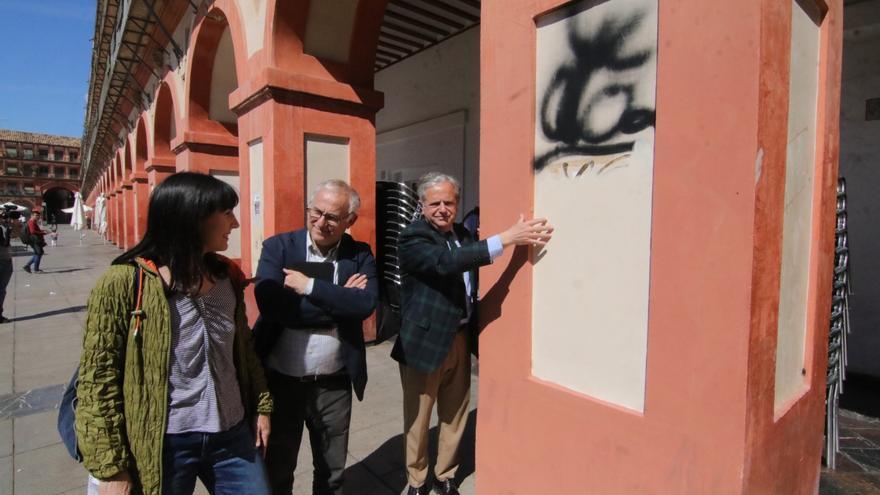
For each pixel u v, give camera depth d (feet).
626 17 5.59
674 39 5.11
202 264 5.14
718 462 5.02
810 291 6.41
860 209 13.73
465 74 25.13
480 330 7.61
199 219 4.94
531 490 6.90
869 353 13.79
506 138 6.91
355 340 7.18
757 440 5.05
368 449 10.68
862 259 13.75
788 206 5.75
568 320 6.41
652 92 5.41
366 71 17.12
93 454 4.45
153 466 4.81
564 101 6.27
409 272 7.84
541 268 6.71
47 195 226.79
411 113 29.12
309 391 7.12
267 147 15.85
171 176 5.12
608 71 5.80
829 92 6.30
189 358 5.10
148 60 35.53
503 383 7.26
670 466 5.37
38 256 42.57
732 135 4.75
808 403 6.37
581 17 6.03
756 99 4.58
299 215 16.10
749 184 4.66
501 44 6.91
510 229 6.61
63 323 22.70
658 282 5.36
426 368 7.70
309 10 15.80
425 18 23.94
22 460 10.44
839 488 9.01
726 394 4.92
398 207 17.17
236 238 26.05
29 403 13.47
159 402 4.85
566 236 6.35
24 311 25.55
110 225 88.63
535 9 6.40
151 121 39.34
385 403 13.03
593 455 6.09
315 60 16.21
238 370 5.90
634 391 5.75
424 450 8.50
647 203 5.51
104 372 4.59
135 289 4.78
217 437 5.36
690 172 5.06
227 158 26.48
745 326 4.76
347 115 16.78
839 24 6.47
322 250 7.38
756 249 4.70
